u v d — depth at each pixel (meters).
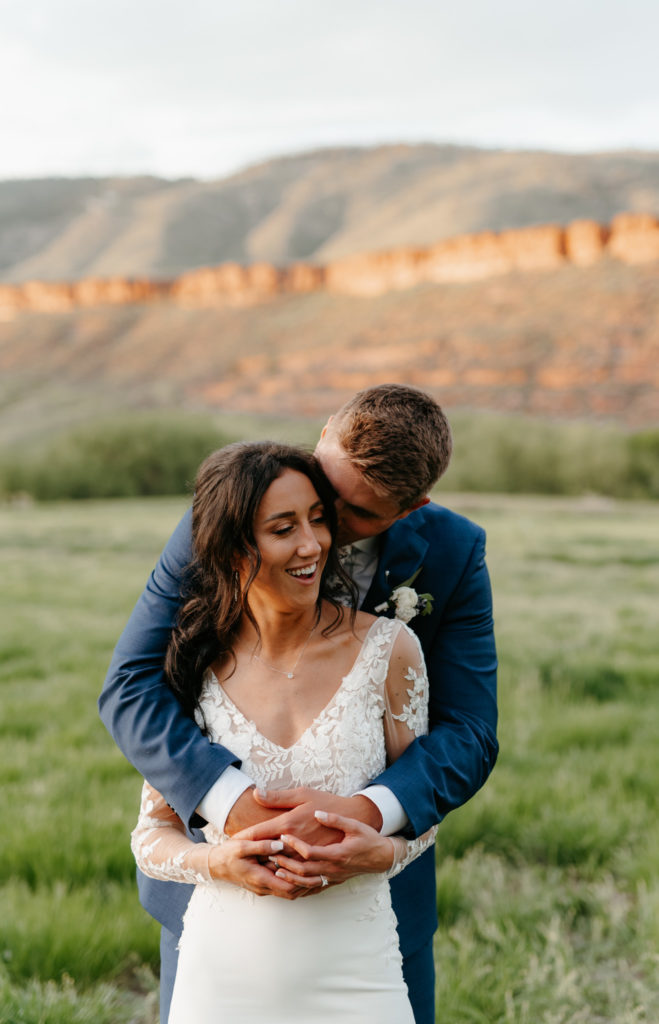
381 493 1.99
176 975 2.06
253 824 1.93
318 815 1.87
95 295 151.38
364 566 2.33
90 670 8.11
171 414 65.62
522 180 159.38
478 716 2.26
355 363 109.69
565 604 12.62
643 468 59.22
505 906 3.60
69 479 60.44
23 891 3.61
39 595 13.71
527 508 39.84
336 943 1.95
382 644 2.10
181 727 2.05
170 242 185.12
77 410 110.88
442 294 116.00
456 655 2.31
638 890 3.72
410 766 2.03
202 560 2.05
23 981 3.11
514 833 4.30
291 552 1.94
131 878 3.85
